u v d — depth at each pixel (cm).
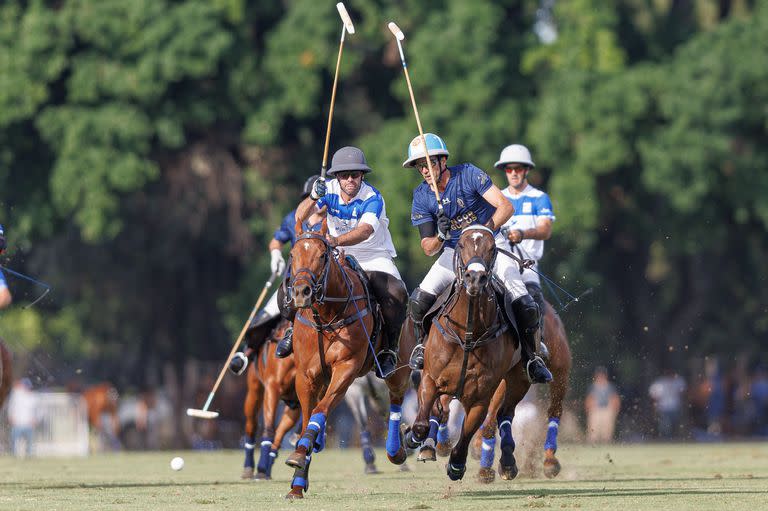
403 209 5575
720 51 5809
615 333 6488
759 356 6794
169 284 6650
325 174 2100
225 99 5831
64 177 5544
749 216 6084
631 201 6084
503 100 5875
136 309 6688
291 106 5819
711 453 3997
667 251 6450
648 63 5934
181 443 6062
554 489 2189
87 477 2833
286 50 5809
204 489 2317
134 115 5622
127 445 6175
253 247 6209
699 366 6656
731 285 6762
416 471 3044
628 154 5744
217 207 6188
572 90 5722
